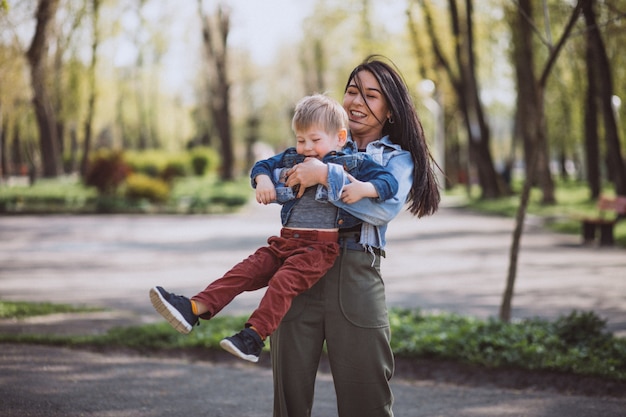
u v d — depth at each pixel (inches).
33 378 233.0
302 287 125.7
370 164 129.5
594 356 252.7
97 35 1387.8
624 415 205.9
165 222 994.1
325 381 246.4
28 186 1284.4
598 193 1294.3
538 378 242.8
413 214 140.7
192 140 3193.9
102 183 1191.6
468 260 591.5
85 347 285.9
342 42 1445.6
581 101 1289.4
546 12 311.3
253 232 846.5
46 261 583.2
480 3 1181.1
